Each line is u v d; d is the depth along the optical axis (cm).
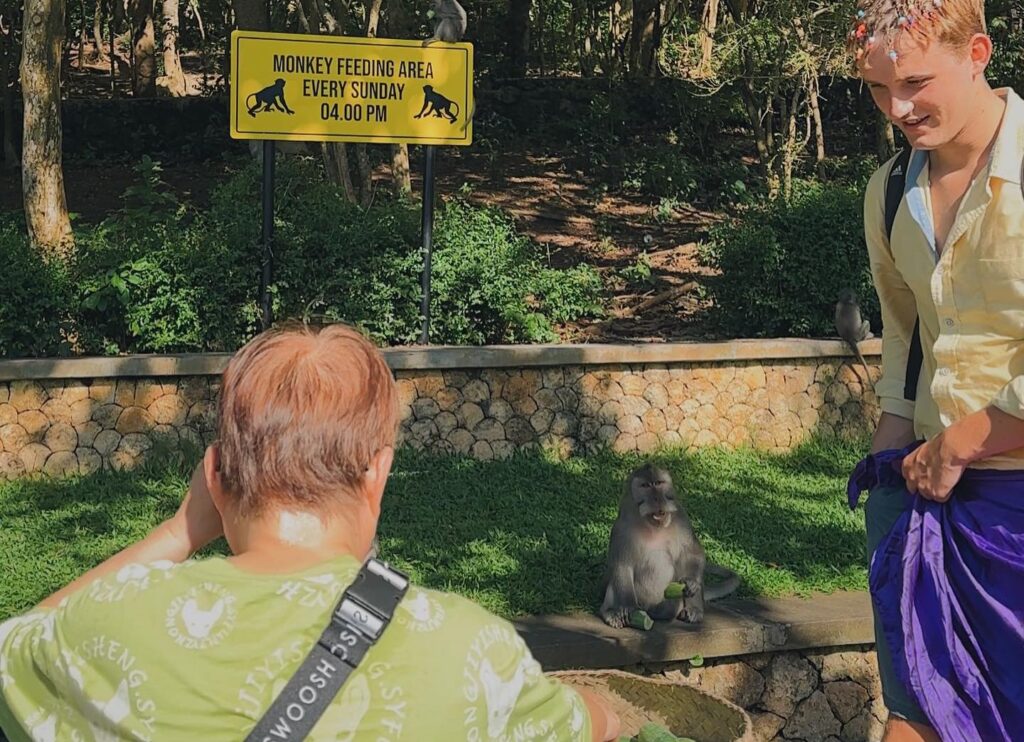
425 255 797
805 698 520
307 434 167
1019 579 278
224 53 1789
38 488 698
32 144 836
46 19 830
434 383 777
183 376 740
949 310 286
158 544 198
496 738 161
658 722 337
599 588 555
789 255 866
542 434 793
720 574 575
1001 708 284
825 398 843
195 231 811
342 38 773
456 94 793
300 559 167
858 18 282
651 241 1261
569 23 2014
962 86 276
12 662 167
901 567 290
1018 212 271
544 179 1472
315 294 788
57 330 754
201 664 155
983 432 274
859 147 1628
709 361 818
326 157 1006
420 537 622
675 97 1594
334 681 154
